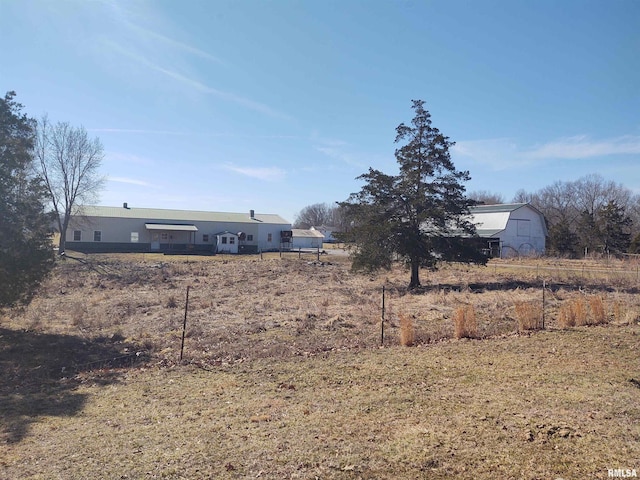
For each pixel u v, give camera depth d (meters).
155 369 9.45
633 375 7.66
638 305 15.97
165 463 4.82
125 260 44.75
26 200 13.37
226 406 6.79
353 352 10.09
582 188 81.75
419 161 25.70
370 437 5.31
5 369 9.87
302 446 5.12
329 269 37.81
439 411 6.11
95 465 4.85
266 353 10.36
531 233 55.28
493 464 4.55
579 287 23.02
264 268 36.97
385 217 26.12
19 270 12.55
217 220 70.25
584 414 5.82
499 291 22.22
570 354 9.17
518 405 6.21
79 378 9.04
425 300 19.55
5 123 13.07
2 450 5.39
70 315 16.55
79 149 50.97
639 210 78.75
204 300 20.39
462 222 26.39
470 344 10.48
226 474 4.52
